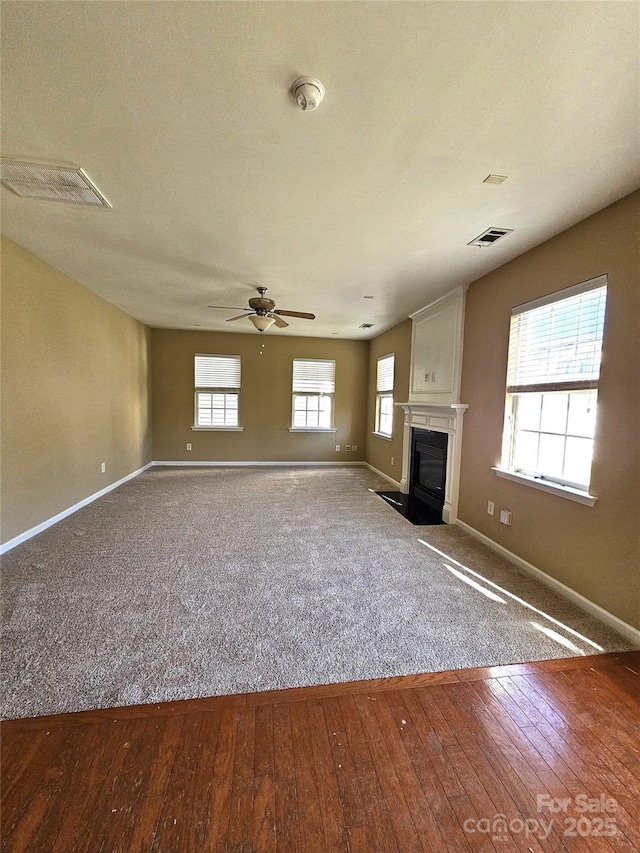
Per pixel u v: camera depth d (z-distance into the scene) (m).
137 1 1.10
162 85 1.39
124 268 3.45
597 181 1.96
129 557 2.91
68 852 1.02
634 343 2.04
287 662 1.79
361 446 7.29
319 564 2.88
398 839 1.08
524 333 2.96
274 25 1.17
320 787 1.22
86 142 1.72
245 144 1.73
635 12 1.11
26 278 3.10
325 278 3.63
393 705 1.55
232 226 2.56
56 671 1.69
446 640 1.99
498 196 2.13
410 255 3.02
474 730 1.44
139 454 6.03
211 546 3.17
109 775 1.23
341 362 7.15
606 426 2.20
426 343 4.62
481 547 3.31
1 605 2.22
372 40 1.22
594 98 1.42
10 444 2.99
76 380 3.96
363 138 1.67
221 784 1.22
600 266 2.25
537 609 2.31
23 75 1.35
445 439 4.10
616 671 1.79
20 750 1.31
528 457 2.96
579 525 2.38
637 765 1.32
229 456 6.98
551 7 1.11
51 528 3.48
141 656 1.80
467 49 1.25
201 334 6.69
